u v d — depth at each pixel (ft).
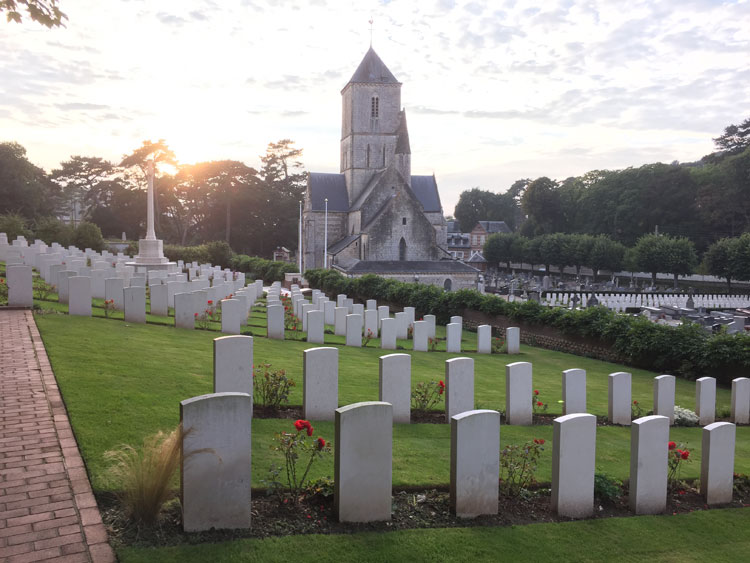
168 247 194.18
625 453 32.58
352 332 61.31
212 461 18.95
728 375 59.31
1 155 233.96
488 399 42.98
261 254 330.95
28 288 53.21
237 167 312.50
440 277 193.88
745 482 29.35
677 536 22.84
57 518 18.15
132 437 24.52
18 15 28.89
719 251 206.49
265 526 19.81
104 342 42.45
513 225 538.47
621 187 315.78
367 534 20.01
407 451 28.37
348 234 251.80
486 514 22.74
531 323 83.30
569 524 22.70
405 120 238.48
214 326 60.64
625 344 68.59
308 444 26.55
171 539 18.20
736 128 336.49
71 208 364.38
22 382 30.60
